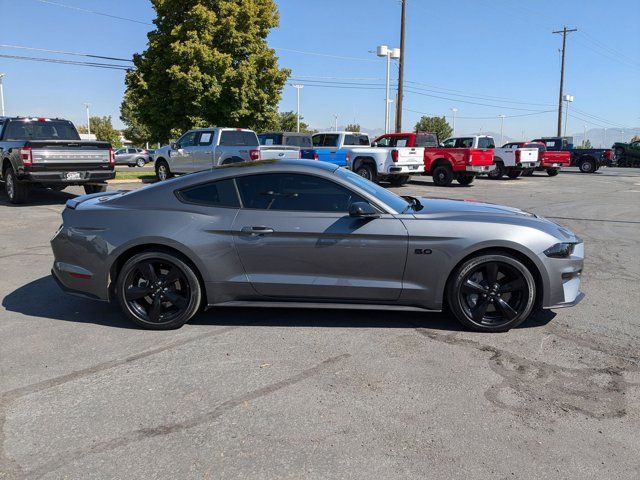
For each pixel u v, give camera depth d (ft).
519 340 14.49
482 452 9.41
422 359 13.25
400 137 66.95
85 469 8.97
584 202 47.47
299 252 14.73
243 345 14.14
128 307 15.24
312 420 10.44
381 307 14.98
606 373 12.53
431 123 258.16
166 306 15.39
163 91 69.05
